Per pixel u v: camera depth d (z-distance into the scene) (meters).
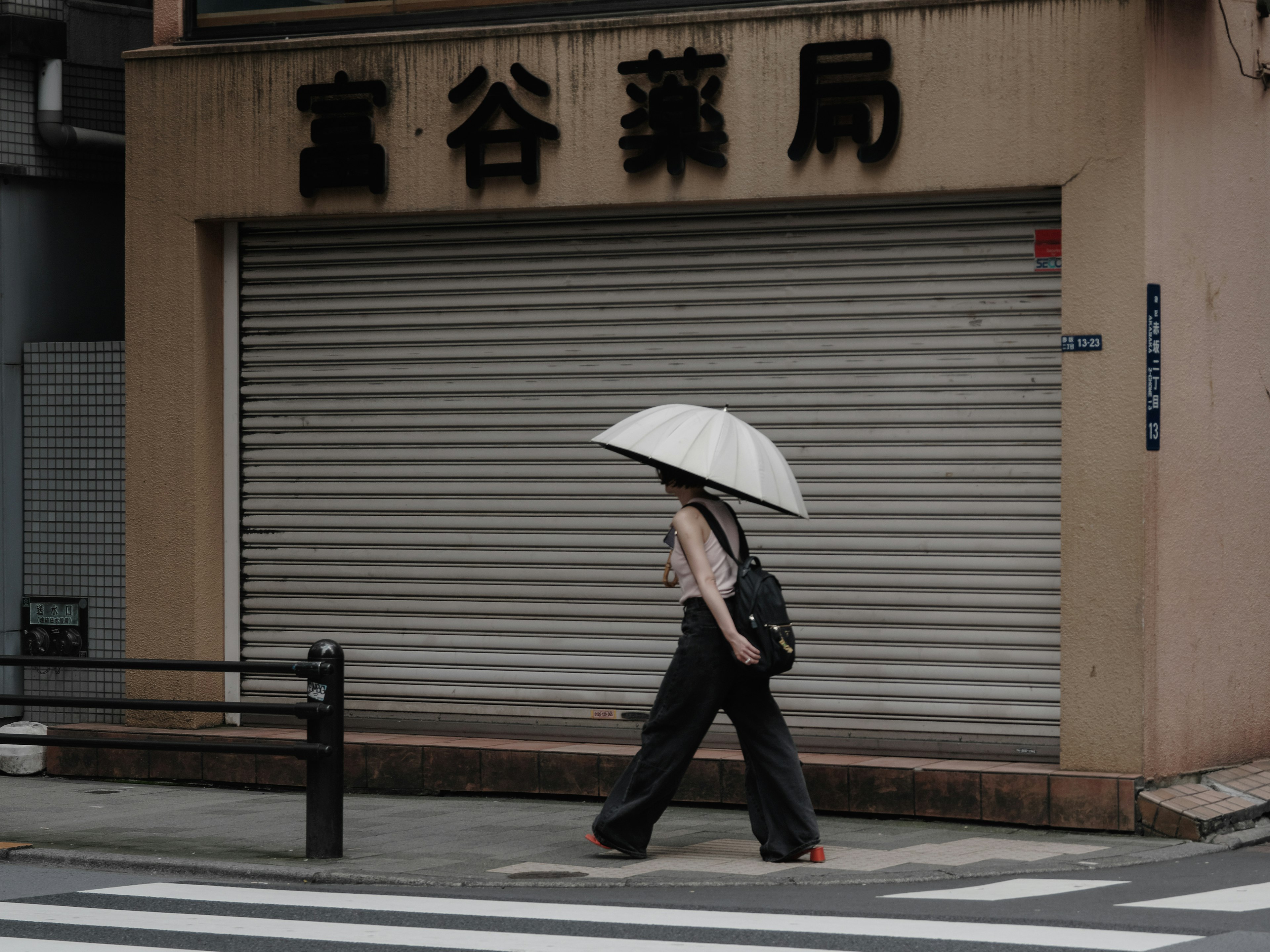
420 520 11.58
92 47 14.12
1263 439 11.02
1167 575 9.95
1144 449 9.72
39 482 12.98
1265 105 11.03
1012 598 10.28
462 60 11.26
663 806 8.78
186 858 8.91
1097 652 9.84
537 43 11.07
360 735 11.52
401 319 11.62
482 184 11.19
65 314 13.84
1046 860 8.81
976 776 9.88
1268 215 11.07
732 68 10.63
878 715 10.56
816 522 10.67
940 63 10.19
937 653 10.42
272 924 7.24
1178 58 10.06
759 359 10.82
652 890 8.11
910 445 10.52
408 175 11.38
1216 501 10.48
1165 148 9.91
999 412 10.32
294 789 11.41
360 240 11.73
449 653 11.52
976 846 9.23
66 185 13.90
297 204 11.66
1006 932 6.90
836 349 10.66
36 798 11.16
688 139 10.69
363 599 11.73
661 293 11.03
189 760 11.72
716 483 8.38
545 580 11.29
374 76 11.47
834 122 10.43
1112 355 9.81
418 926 7.17
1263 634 11.07
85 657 12.43
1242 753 10.81
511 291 11.38
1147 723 9.75
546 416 11.29
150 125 12.04
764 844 8.79
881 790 10.09
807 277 10.72
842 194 10.42
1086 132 9.87
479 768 10.98
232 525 12.04
